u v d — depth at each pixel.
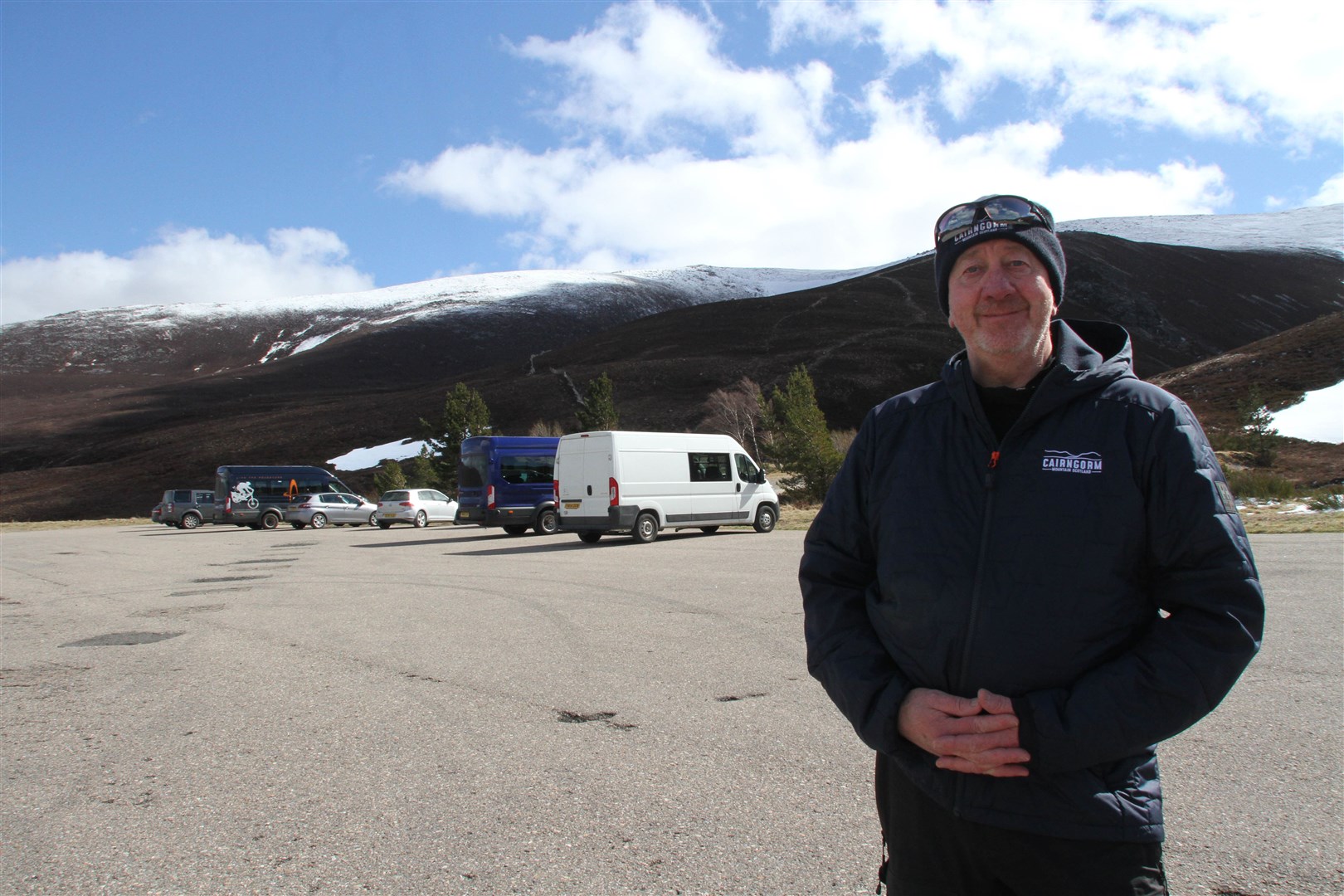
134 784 4.44
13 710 5.93
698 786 4.14
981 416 1.94
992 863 1.84
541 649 7.37
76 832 3.87
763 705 5.45
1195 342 133.00
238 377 160.38
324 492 36.78
